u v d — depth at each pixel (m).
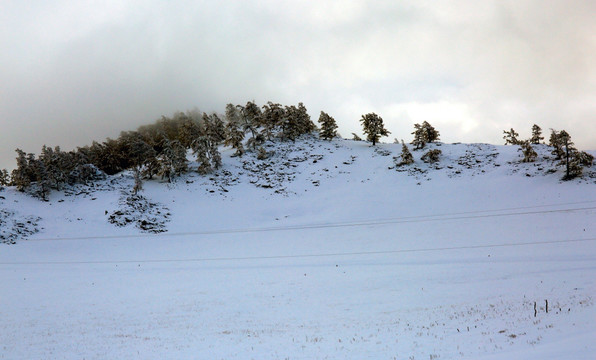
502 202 59.41
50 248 51.41
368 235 50.25
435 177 77.62
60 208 67.69
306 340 18.28
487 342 14.96
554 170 68.06
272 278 33.94
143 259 46.00
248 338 19.39
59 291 32.69
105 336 21.22
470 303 22.28
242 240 53.75
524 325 16.67
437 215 57.31
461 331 17.19
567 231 40.56
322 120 108.25
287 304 26.12
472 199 63.31
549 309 18.77
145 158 88.00
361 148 102.50
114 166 95.62
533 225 44.75
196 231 61.12
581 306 18.27
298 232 56.25
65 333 22.11
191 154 103.69
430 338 16.64
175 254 48.00
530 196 59.88
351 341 17.45
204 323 22.97
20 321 24.92
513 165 75.38
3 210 62.53
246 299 28.05
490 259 33.44
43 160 75.31
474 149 88.69
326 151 99.75
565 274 26.12
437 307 22.27
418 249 40.62
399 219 57.94
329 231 55.03
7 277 38.09
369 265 35.91
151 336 20.86
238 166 92.00
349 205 69.94
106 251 50.12
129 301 29.16
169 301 28.67
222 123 112.88
